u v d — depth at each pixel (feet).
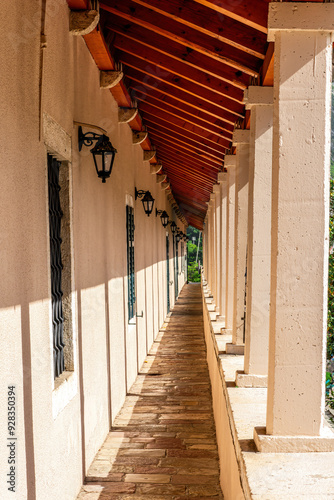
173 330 38.52
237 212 14.56
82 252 12.32
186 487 12.04
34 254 8.29
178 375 23.50
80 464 11.90
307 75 6.92
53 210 10.53
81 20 10.83
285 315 7.09
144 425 16.48
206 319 30.01
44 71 8.94
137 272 24.30
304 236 6.98
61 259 11.12
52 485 9.25
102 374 14.87
